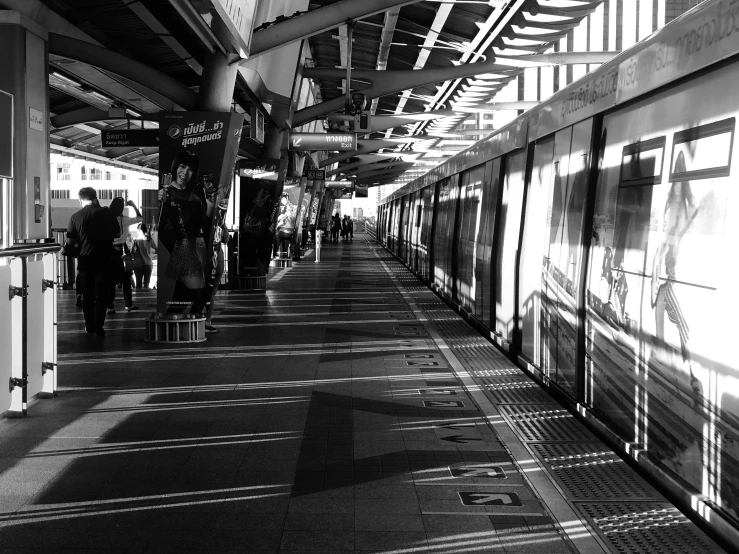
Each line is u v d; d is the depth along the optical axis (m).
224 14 8.81
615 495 5.06
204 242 11.52
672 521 4.61
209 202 11.48
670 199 5.27
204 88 11.70
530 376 9.00
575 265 7.37
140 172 39.28
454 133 40.31
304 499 5.00
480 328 12.94
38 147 10.32
